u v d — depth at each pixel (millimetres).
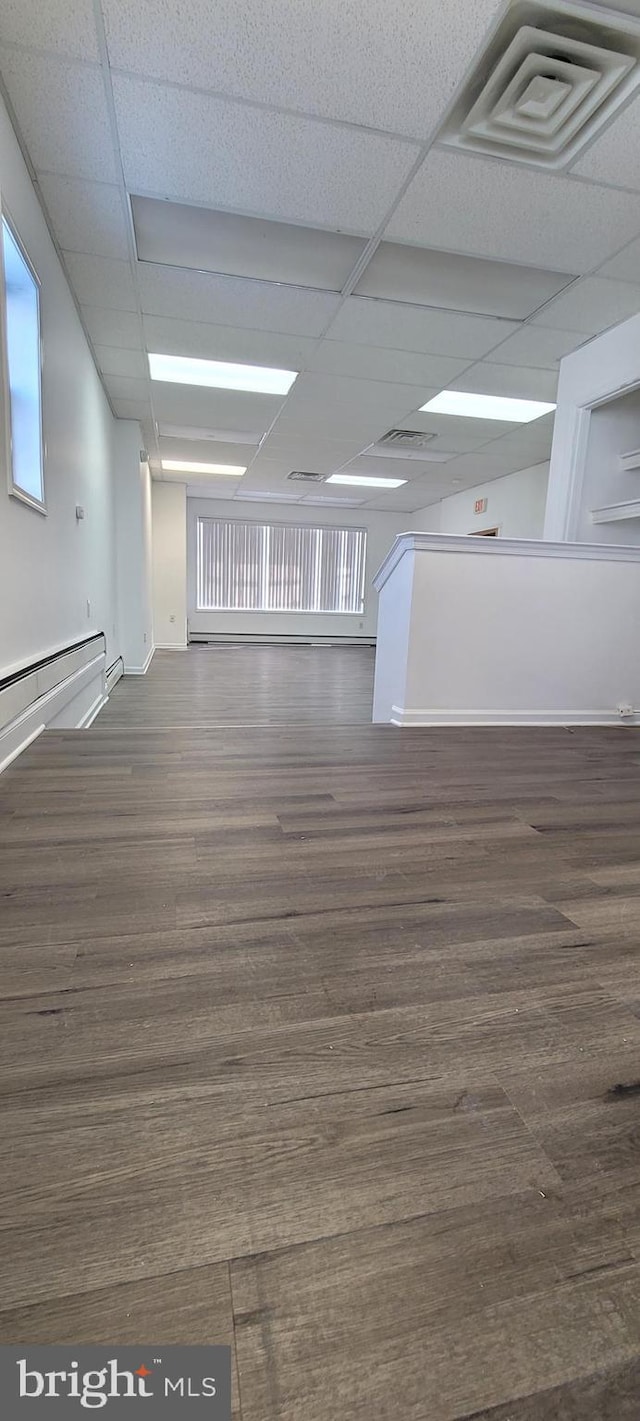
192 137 2123
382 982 1073
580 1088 860
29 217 2316
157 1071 860
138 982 1045
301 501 10148
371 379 4410
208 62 1821
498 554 3213
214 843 1630
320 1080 855
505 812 1981
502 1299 595
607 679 3494
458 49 1771
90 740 2695
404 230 2635
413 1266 622
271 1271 612
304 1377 534
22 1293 586
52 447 2812
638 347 3379
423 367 4164
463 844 1701
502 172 2266
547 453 6535
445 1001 1031
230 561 10562
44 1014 962
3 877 1404
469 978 1097
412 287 3104
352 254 2826
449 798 2098
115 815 1808
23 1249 624
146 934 1187
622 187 2342
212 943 1166
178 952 1134
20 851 1542
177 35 1739
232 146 2162
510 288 3105
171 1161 726
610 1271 625
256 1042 921
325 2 1635
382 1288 601
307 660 8578
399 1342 559
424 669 3219
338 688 6035
